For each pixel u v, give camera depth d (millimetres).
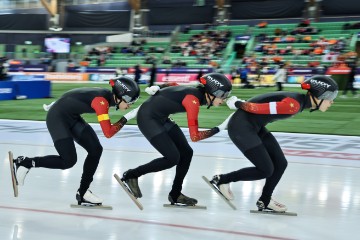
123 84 3783
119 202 4309
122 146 7445
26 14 39281
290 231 3541
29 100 16250
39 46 39719
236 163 6262
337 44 29953
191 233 3441
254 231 3521
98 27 38062
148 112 4027
